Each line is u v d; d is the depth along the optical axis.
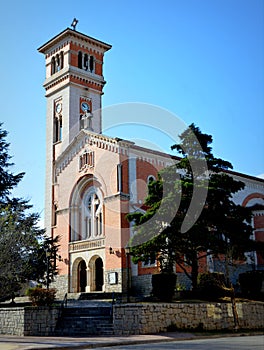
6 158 44.25
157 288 31.27
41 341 22.20
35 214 38.62
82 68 56.28
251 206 50.28
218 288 32.34
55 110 56.00
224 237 35.03
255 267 45.94
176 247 31.47
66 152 48.28
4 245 27.52
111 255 42.12
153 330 26.45
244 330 29.98
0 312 28.30
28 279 36.78
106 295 39.34
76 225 46.56
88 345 20.33
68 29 54.97
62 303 28.94
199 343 21.19
